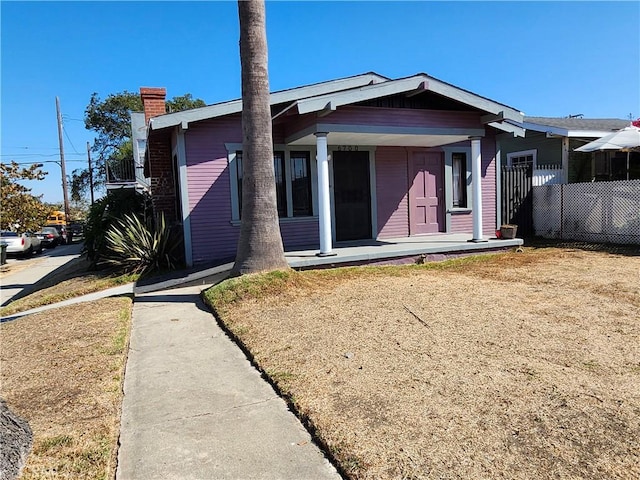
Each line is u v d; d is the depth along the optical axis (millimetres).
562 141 14344
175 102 39438
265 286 6523
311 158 10367
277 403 3328
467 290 6434
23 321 6141
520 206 13109
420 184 11461
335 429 2820
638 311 5137
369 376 3598
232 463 2576
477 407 3006
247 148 6984
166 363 4320
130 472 2520
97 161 40906
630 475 2246
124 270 9664
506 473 2301
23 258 21281
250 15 6762
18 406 3312
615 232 11102
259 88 6898
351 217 10836
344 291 6547
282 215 10180
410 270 8250
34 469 2475
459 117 9156
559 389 3227
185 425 3053
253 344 4582
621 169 15023
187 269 9039
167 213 10789
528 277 7285
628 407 2934
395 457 2484
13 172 16031
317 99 7590
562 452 2465
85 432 2898
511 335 4449
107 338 5055
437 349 4137
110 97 39750
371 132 8430
